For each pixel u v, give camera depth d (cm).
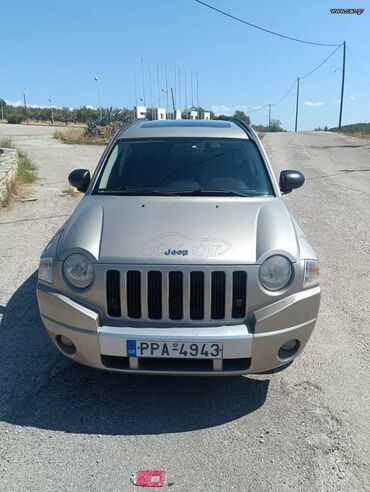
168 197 387
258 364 309
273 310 305
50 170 1438
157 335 297
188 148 446
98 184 419
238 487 261
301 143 3058
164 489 259
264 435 302
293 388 350
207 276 301
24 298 493
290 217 367
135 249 313
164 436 300
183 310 304
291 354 323
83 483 262
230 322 308
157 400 336
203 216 348
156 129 476
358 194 1134
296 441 296
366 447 291
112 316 312
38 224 785
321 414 321
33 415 318
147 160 435
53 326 321
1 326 434
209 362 306
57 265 318
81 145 2523
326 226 820
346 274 586
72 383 353
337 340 421
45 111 7350
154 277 304
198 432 304
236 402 335
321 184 1284
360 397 340
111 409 326
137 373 310
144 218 346
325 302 502
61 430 304
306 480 265
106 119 3078
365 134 3950
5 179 940
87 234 329
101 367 311
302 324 315
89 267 310
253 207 367
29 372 365
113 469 273
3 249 650
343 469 273
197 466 276
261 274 307
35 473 269
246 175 421
